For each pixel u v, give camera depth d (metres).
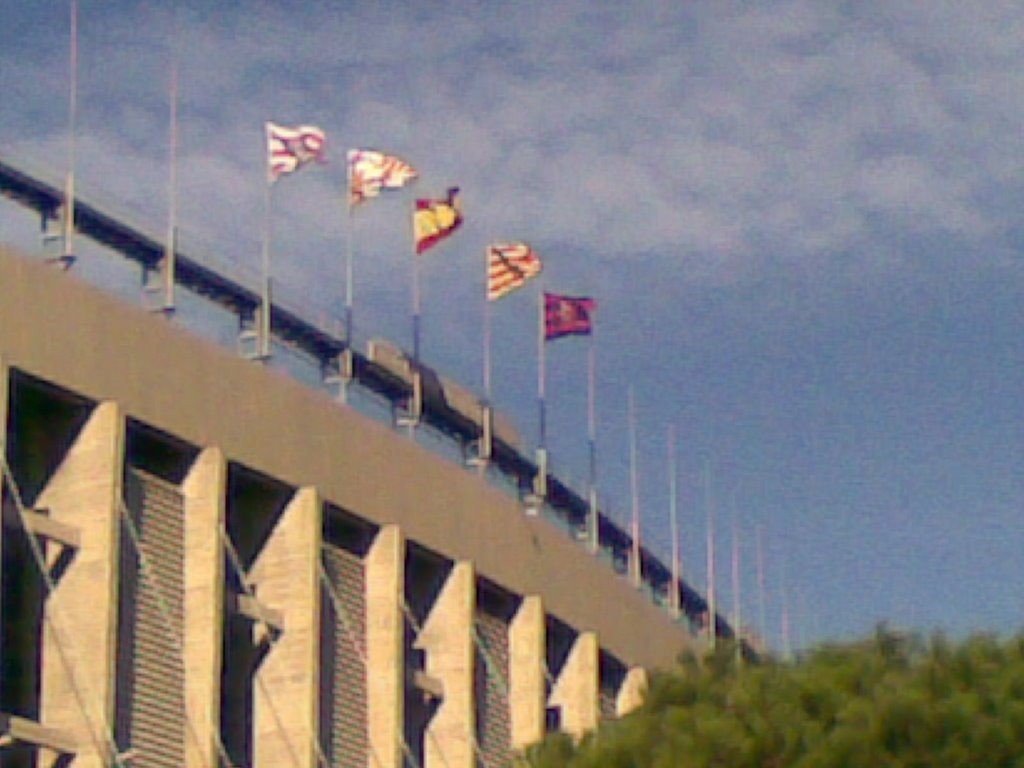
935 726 62.81
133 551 85.62
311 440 95.06
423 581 103.50
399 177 104.88
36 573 83.25
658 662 119.56
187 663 87.56
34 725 80.75
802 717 64.56
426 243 109.06
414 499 100.94
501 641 108.06
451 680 101.94
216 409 90.25
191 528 89.00
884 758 62.50
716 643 69.81
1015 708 63.41
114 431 84.38
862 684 65.50
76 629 82.75
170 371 88.25
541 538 110.19
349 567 98.00
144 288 93.75
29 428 84.69
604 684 115.94
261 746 91.75
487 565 105.31
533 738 104.75
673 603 126.81
